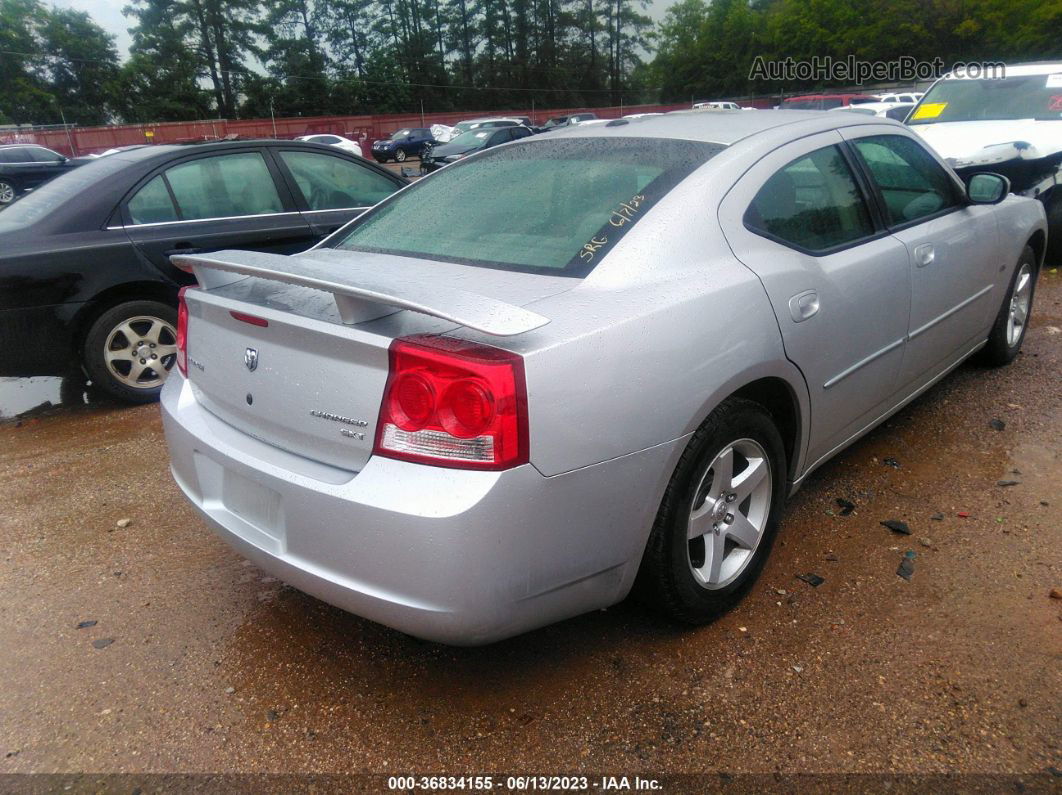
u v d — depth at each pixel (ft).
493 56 255.09
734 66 200.44
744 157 8.92
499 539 6.37
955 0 146.72
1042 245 15.61
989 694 7.49
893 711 7.36
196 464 8.29
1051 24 136.05
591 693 7.78
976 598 8.87
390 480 6.47
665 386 7.15
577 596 7.18
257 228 17.62
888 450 12.50
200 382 8.49
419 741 7.34
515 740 7.29
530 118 199.52
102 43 200.34
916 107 28.45
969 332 13.23
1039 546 9.76
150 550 10.84
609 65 272.10
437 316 5.91
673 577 7.84
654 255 7.75
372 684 8.09
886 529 10.36
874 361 10.29
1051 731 7.06
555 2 256.93
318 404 6.96
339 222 18.93
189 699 8.00
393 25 239.09
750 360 7.91
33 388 18.44
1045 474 11.48
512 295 7.34
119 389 16.42
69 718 7.80
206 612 9.42
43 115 193.26
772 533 9.09
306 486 6.89
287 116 215.10
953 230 11.94
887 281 10.19
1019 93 26.50
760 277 8.25
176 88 206.28
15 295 14.87
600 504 6.91
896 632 8.40
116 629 9.15
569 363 6.59
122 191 16.22
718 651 8.27
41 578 10.24
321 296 7.54
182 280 16.72
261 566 7.72
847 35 163.32
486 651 8.46
